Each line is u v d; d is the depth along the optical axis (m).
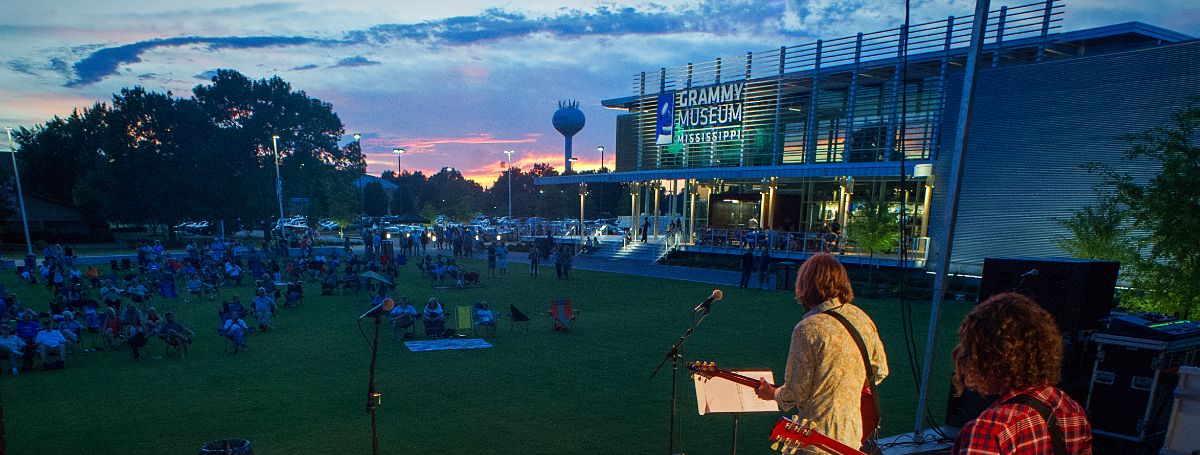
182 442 8.16
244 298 22.16
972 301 20.67
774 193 31.98
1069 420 2.06
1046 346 2.07
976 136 24.92
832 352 2.97
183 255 37.88
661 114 38.22
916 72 27.83
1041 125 23.16
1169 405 6.12
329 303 20.61
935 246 26.06
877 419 3.27
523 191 101.81
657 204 38.16
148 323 13.59
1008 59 26.36
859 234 26.03
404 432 8.52
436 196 108.94
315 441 8.18
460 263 34.22
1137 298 12.19
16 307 15.70
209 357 13.09
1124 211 14.40
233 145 51.50
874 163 26.97
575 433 8.47
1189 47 19.75
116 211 50.09
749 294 22.22
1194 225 10.77
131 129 51.00
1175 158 11.70
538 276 27.89
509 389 10.59
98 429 8.66
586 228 48.19
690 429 8.63
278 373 11.70
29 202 53.59
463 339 14.85
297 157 55.31
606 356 13.02
